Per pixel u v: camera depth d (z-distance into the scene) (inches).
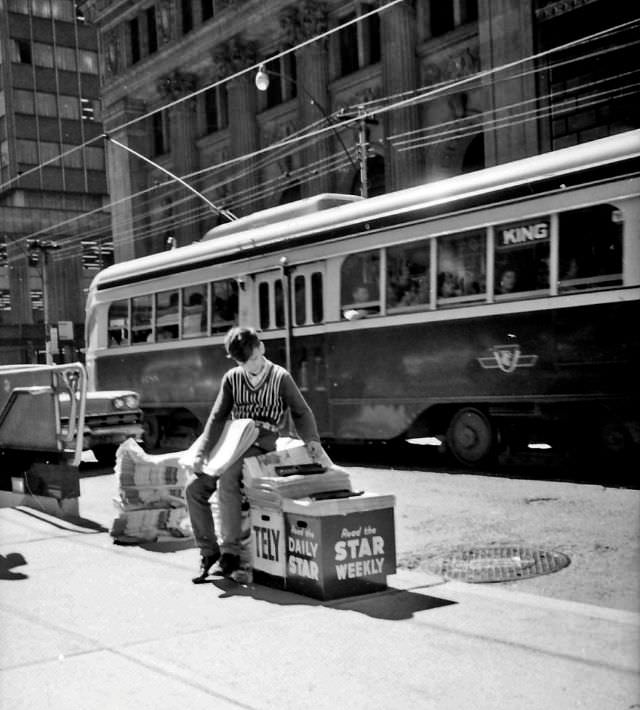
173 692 165.2
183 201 1705.2
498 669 168.4
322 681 167.5
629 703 148.4
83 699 163.3
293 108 1493.6
